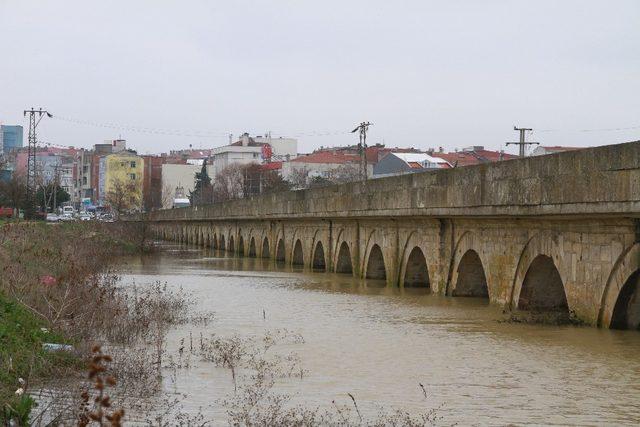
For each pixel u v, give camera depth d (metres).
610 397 19.36
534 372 22.06
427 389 20.28
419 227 42.06
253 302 38.44
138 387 20.12
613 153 23.72
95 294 30.38
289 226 69.06
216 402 19.06
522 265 32.12
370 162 144.38
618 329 26.77
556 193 26.67
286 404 18.91
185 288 45.69
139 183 177.88
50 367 20.55
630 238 25.00
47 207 151.88
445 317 32.28
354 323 31.14
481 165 32.38
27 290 28.73
